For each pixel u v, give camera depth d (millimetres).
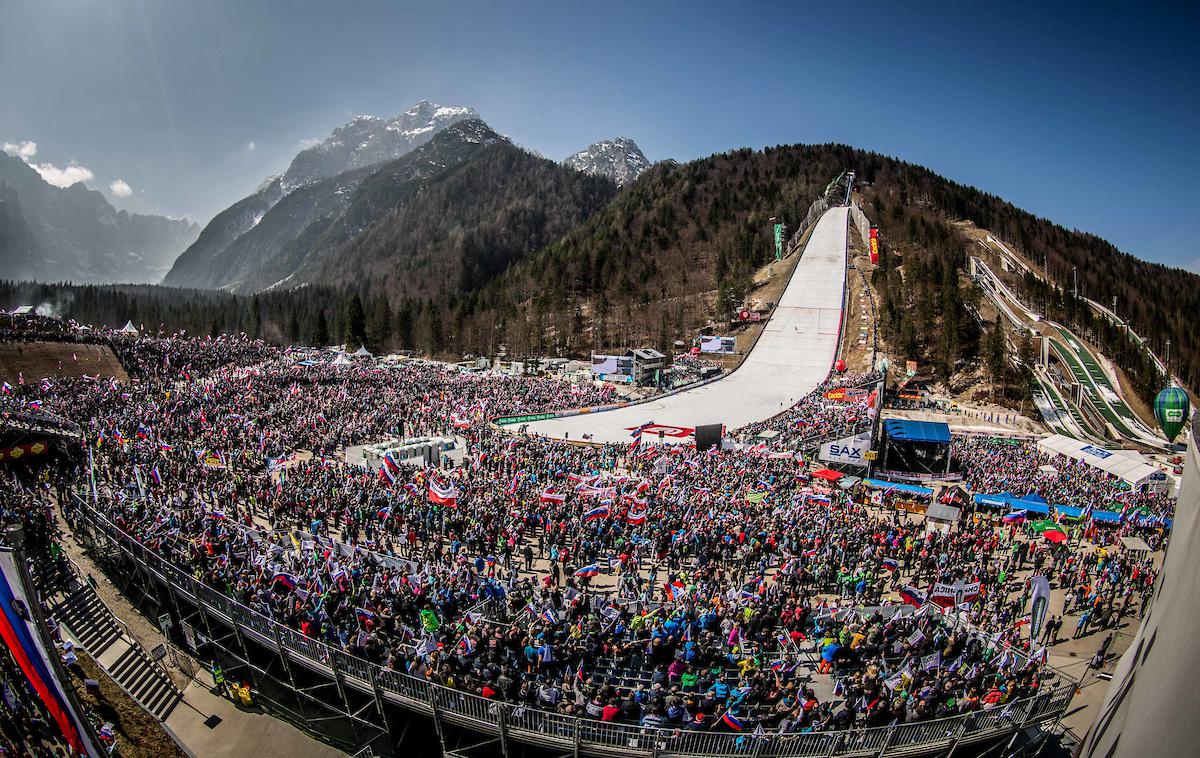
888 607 27906
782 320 149375
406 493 42000
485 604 27078
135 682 26719
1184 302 194375
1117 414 106625
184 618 29859
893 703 21062
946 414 98812
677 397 105750
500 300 194500
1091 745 15773
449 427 69625
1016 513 43625
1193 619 11227
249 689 26578
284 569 28406
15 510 35625
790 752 19719
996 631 29688
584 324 172750
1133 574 36562
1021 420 98875
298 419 65312
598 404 95312
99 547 35562
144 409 63344
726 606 27250
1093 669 29344
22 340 90938
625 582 30609
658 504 40406
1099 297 180000
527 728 20688
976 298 147000
